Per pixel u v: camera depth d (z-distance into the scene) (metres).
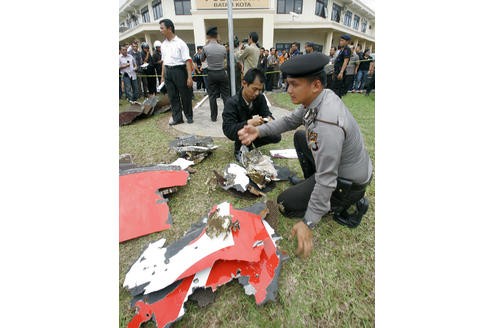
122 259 1.35
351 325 1.04
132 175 1.99
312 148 1.18
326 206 1.21
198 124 3.93
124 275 1.25
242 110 2.37
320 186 1.16
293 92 1.19
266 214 1.52
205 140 2.80
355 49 7.95
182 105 3.83
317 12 15.88
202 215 1.70
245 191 1.88
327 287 1.20
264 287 1.13
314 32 16.78
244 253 1.19
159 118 4.35
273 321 1.05
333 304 1.12
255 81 2.07
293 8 15.27
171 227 1.57
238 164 2.38
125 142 3.11
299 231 1.23
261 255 1.26
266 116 2.50
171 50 3.42
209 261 1.16
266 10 12.81
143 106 4.38
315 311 1.09
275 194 1.92
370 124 3.77
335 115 1.12
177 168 2.14
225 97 4.08
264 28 13.17
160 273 1.15
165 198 1.85
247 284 1.14
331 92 1.21
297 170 2.32
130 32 19.03
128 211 1.65
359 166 1.30
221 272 1.17
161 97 4.90
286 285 1.20
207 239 1.29
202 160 2.49
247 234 1.32
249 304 1.11
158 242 1.37
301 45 17.11
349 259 1.35
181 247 1.29
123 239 1.47
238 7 12.82
